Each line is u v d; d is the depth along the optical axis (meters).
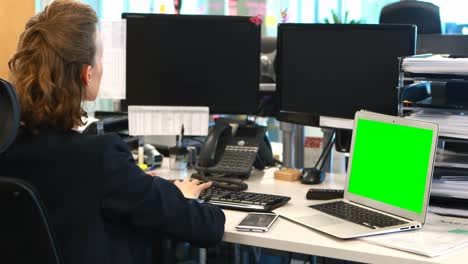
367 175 1.71
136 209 1.31
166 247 1.94
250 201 1.71
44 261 1.23
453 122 1.65
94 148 1.29
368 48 1.90
